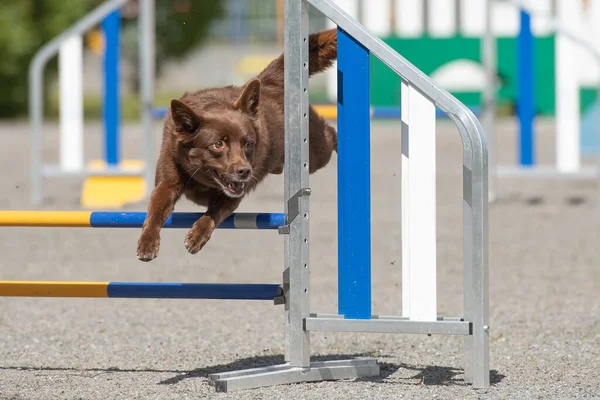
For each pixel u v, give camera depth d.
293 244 7.81
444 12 34.91
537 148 32.03
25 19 47.66
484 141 7.36
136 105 51.03
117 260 14.59
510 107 45.34
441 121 41.88
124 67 55.38
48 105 49.88
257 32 71.00
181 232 17.69
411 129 7.58
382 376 8.17
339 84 7.72
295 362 7.94
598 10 33.50
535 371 8.29
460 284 12.62
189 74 61.41
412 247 7.62
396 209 19.73
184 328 10.28
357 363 8.29
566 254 14.81
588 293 11.98
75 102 20.05
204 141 8.23
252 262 14.45
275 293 8.08
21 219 8.09
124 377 8.15
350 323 7.72
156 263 14.34
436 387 7.71
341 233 7.79
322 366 8.11
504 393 7.49
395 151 30.78
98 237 16.94
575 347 9.20
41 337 9.82
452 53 22.06
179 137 8.32
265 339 9.73
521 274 13.32
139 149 31.97
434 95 7.40
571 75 20.08
